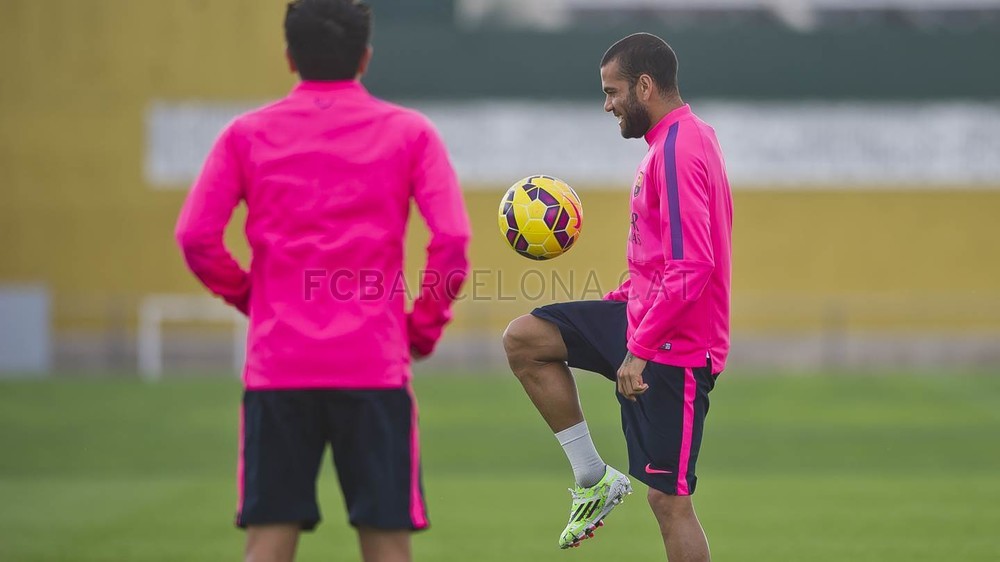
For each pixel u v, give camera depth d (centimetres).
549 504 3175
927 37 7900
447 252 1416
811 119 7912
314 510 1441
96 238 7906
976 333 7844
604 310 1808
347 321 1416
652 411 1722
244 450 1441
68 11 7881
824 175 7912
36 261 7888
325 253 1418
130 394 5547
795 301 7881
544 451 4100
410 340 1484
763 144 7925
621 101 1747
